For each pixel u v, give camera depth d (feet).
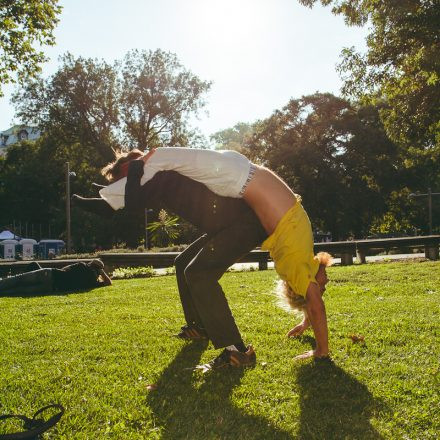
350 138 147.84
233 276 39.93
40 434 8.59
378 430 8.96
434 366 12.15
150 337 16.60
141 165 13.43
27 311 23.88
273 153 151.33
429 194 143.02
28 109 151.94
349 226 148.46
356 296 24.82
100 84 151.84
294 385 11.37
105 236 156.76
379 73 59.26
